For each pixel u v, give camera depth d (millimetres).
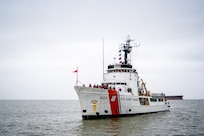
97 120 47094
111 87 54375
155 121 49156
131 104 53156
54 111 90188
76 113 78812
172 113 70375
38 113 79062
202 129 41156
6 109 104125
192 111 82750
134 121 47219
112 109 48594
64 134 36094
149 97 63562
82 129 38875
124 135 34500
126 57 62000
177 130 39750
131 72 57469
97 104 46781
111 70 57812
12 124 48594
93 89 45812
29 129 41719
